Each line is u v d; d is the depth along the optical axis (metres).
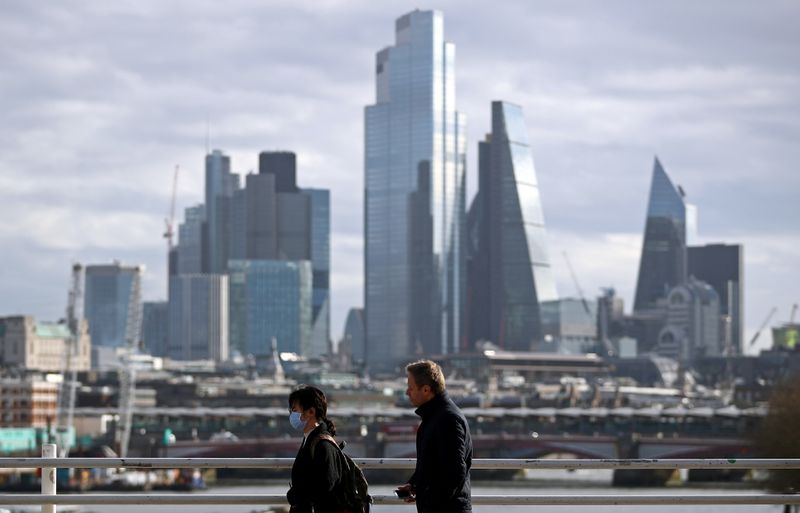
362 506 39.00
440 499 38.88
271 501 40.97
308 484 38.28
